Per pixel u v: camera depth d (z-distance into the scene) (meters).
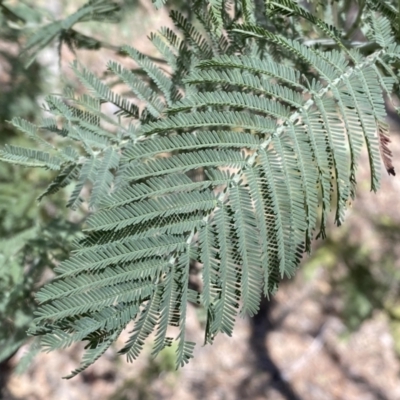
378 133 0.16
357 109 0.16
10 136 0.39
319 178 0.16
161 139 0.16
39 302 0.14
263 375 0.82
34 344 0.33
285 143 0.16
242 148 0.16
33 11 0.36
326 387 0.83
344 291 0.84
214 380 0.80
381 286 0.83
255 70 0.17
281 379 0.82
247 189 0.15
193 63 0.21
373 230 0.85
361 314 0.84
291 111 0.16
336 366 0.85
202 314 0.33
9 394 0.70
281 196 0.15
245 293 0.15
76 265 0.15
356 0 0.22
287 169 0.16
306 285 0.86
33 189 0.37
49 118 0.21
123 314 0.15
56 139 0.26
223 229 0.15
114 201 0.15
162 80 0.21
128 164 0.16
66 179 0.20
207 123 0.16
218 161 0.16
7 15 0.35
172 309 0.15
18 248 0.33
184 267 0.15
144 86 0.21
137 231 0.15
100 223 0.15
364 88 0.17
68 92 0.21
